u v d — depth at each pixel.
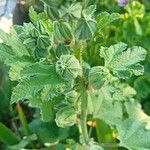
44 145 0.27
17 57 0.17
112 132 0.25
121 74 0.17
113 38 0.29
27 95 0.16
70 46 0.16
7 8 0.27
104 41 0.18
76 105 0.18
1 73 0.30
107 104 0.22
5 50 0.18
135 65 0.17
